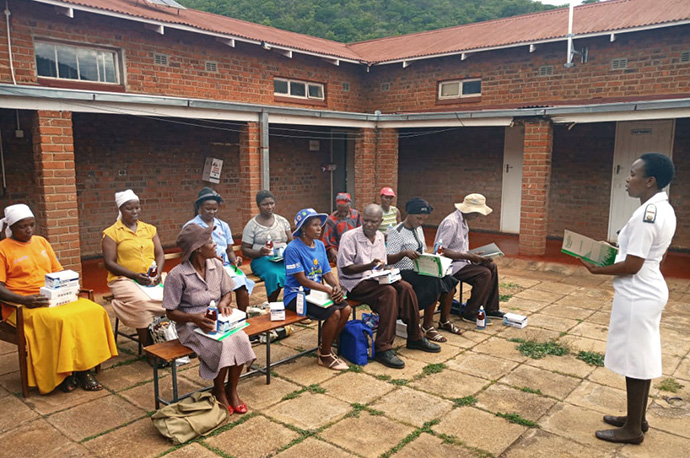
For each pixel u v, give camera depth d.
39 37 7.91
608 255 3.48
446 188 13.16
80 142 9.34
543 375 4.54
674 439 3.52
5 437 3.52
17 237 4.36
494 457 3.30
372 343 4.86
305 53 11.09
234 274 5.44
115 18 8.69
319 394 4.18
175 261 9.75
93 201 9.59
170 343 3.93
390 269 5.00
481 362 4.83
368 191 11.40
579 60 10.21
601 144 10.82
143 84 9.14
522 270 8.85
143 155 10.21
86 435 3.55
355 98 12.98
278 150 12.66
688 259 9.33
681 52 9.18
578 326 5.86
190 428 3.49
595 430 3.63
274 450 3.37
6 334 4.21
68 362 4.05
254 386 4.32
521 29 11.59
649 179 3.30
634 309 3.30
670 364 4.77
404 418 3.79
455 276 6.00
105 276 8.23
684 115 7.76
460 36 12.63
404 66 11.99
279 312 4.37
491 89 11.32
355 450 3.37
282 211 12.91
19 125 8.51
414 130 13.24
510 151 11.98
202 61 9.91
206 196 5.48
